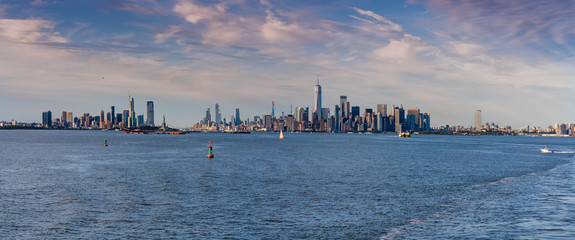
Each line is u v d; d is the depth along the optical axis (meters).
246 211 39.66
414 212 39.47
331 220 36.25
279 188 53.88
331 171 75.06
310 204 43.12
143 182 59.19
